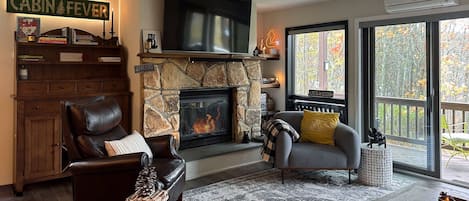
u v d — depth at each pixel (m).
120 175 2.52
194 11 4.16
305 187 3.63
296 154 3.66
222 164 4.34
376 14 4.34
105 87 4.02
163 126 4.09
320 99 5.25
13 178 3.73
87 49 4.19
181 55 4.11
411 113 4.20
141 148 2.92
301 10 5.30
